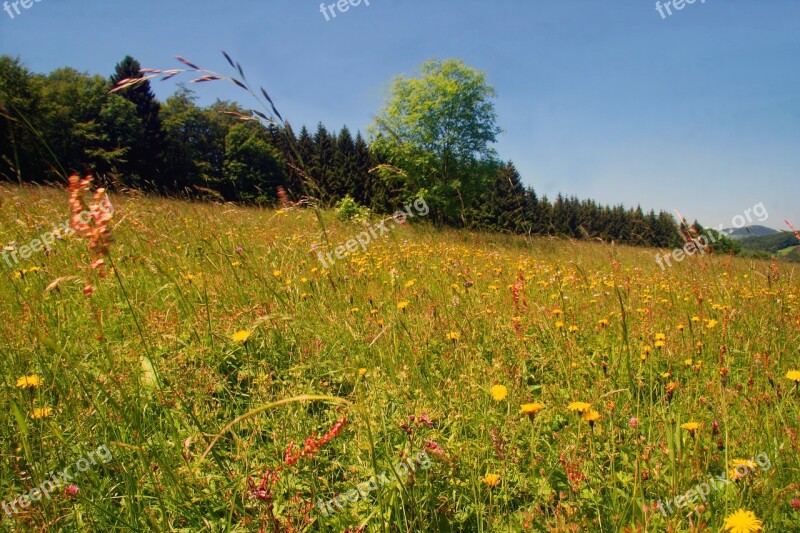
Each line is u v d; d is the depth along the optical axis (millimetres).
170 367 2715
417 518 1799
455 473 2035
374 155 27750
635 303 4699
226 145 39469
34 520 1668
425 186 25766
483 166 28000
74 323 3260
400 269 5523
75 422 2150
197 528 1843
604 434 2342
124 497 1873
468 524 1930
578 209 64062
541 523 1832
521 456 2141
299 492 1961
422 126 26938
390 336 3242
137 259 4203
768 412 2463
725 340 3369
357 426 2256
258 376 2701
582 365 3207
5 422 2104
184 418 2336
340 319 3473
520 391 2752
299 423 2301
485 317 3764
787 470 1988
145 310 3531
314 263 5062
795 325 3975
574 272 6316
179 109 45906
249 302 3844
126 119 32000
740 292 5367
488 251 9547
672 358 3303
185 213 7293
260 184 37875
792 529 1780
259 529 1736
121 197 6965
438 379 2957
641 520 1774
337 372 2832
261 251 5418
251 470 2090
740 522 1493
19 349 2627
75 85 30656
